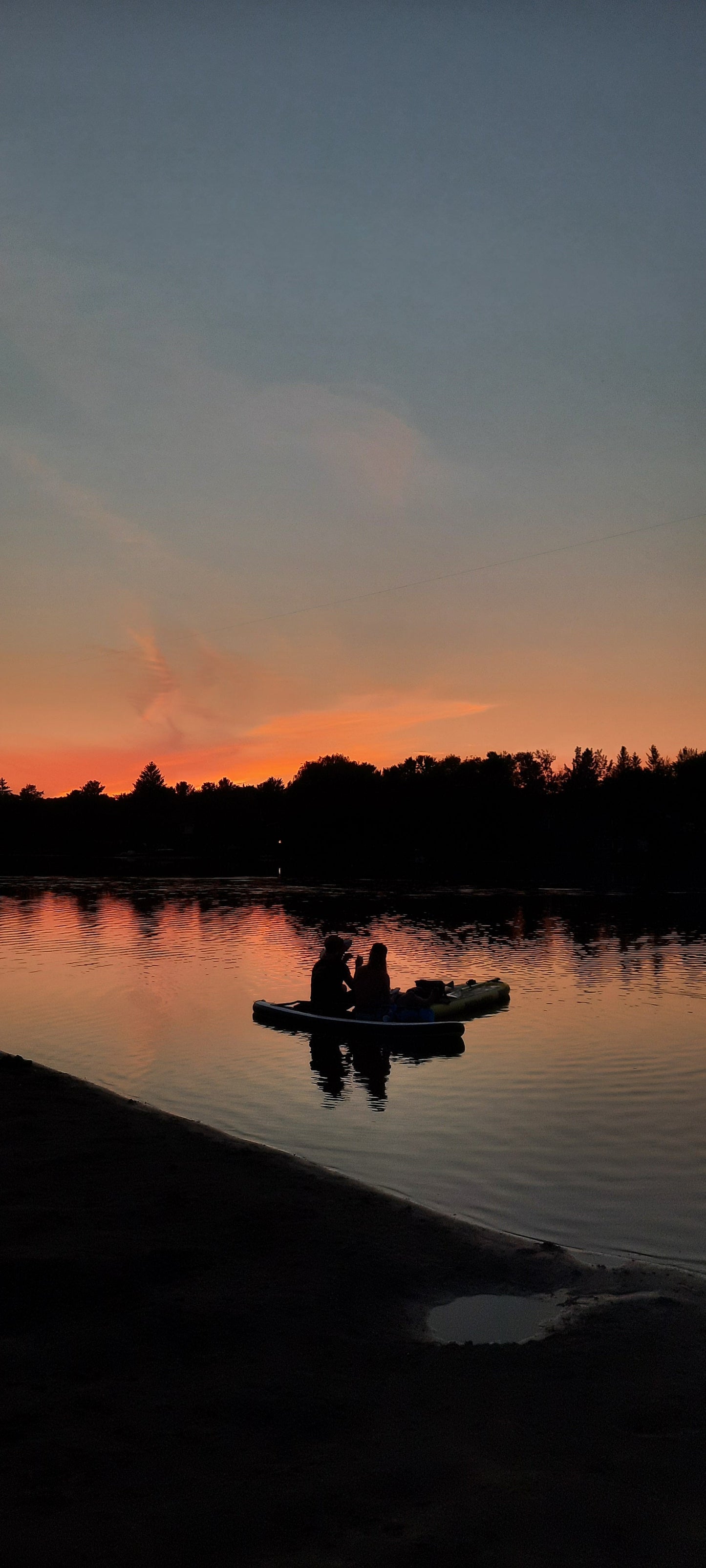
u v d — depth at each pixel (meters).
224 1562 4.64
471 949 32.97
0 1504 5.03
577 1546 4.79
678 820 120.56
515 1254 8.59
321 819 139.62
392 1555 4.70
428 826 129.50
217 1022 20.61
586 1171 11.27
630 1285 7.98
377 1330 7.11
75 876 77.88
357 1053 17.64
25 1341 6.84
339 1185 10.27
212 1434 5.71
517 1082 15.46
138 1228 8.85
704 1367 6.57
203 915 45.78
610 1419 5.92
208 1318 7.19
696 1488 5.23
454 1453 5.55
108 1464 5.41
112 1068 16.48
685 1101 14.27
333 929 39.25
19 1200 9.49
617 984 25.48
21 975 27.39
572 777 149.88
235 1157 11.05
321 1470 5.38
